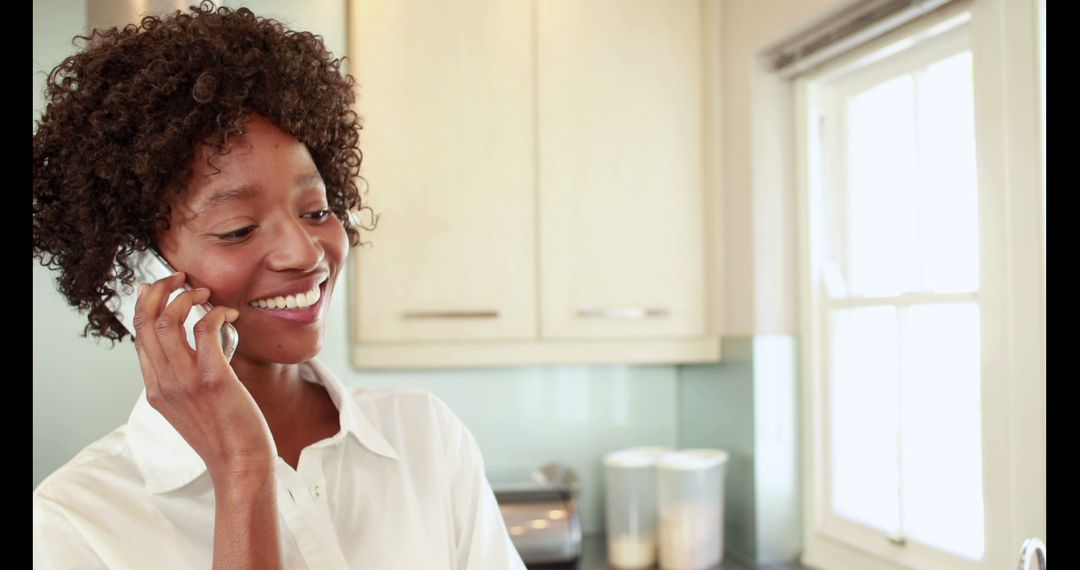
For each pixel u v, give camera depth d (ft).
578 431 6.93
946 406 4.78
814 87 5.91
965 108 4.65
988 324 4.28
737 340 6.18
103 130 2.26
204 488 2.41
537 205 6.07
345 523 2.51
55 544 2.21
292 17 5.50
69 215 2.35
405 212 5.82
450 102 5.91
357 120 2.78
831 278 5.85
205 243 2.22
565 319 6.11
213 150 2.19
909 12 4.63
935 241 4.89
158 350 2.03
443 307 5.88
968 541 4.61
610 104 6.25
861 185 5.59
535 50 6.10
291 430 2.56
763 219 6.00
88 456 2.42
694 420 6.88
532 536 5.71
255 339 2.28
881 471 5.36
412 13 5.86
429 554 2.52
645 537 6.08
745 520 6.08
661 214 6.35
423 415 2.84
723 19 6.34
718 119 6.35
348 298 5.85
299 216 2.33
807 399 6.01
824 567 5.79
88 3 3.67
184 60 2.28
